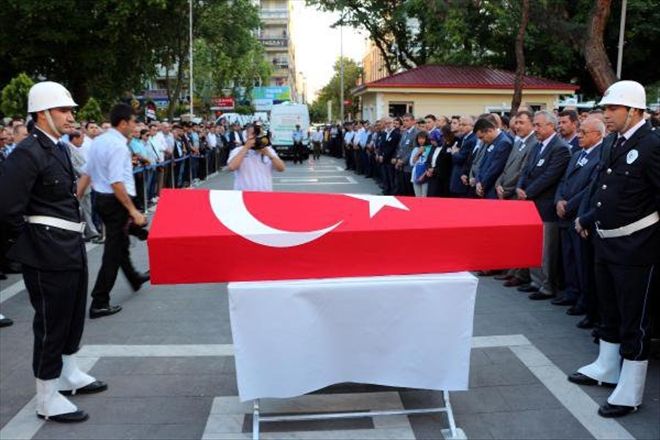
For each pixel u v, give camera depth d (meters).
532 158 6.58
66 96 3.83
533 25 22.41
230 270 3.47
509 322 5.71
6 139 9.13
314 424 3.83
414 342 3.62
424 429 3.76
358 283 3.51
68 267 3.82
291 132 29.28
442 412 3.92
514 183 6.84
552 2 20.58
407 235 3.58
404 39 29.16
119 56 24.70
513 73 24.41
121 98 25.47
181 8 25.34
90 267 8.14
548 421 3.84
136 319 5.93
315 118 81.69
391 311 3.57
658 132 3.77
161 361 4.85
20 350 5.16
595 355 4.89
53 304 3.81
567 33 19.95
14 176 3.59
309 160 29.97
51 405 3.86
